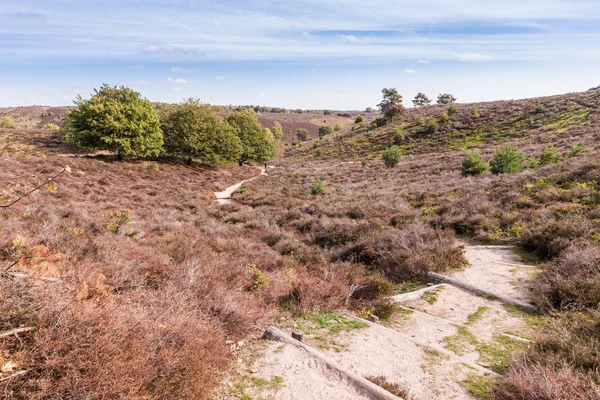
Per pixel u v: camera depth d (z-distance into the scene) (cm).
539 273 785
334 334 500
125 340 301
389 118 9550
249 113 6450
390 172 4169
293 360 407
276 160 8231
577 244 830
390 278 881
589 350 394
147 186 2772
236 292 620
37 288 319
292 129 18075
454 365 414
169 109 5197
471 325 567
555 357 396
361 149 7500
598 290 578
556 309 596
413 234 1100
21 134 6103
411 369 402
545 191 1457
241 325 490
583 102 6209
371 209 1744
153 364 303
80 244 649
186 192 2744
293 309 599
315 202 2320
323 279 808
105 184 2495
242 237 1334
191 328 381
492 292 703
